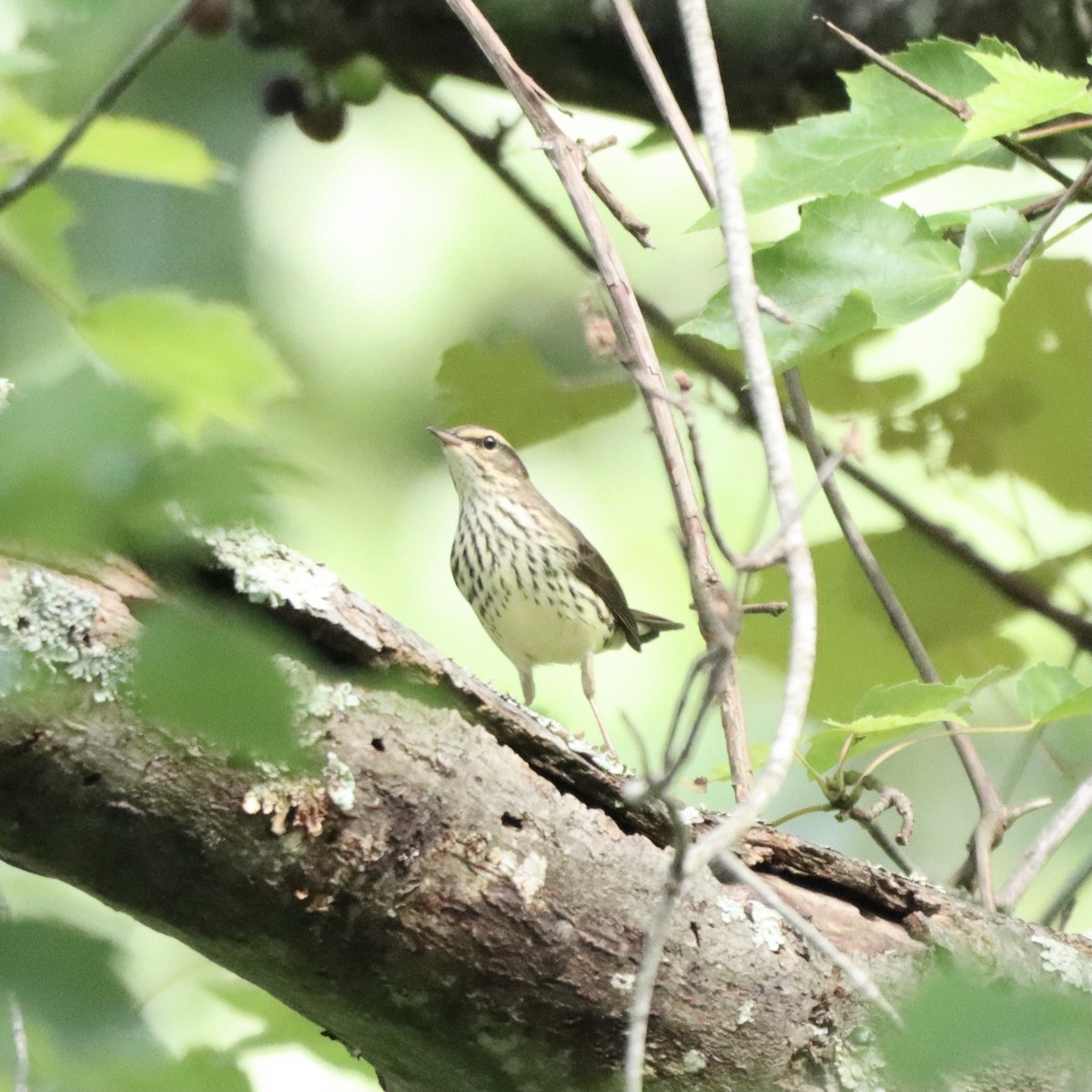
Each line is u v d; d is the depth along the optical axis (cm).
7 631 466
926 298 659
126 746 480
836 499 905
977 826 834
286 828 505
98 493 296
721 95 582
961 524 1238
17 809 483
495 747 560
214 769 491
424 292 1566
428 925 535
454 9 736
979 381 1013
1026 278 977
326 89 969
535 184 1536
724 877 612
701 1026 570
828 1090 579
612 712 1413
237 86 1409
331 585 538
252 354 602
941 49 686
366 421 1510
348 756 524
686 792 1187
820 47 925
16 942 507
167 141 646
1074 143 905
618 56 953
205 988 738
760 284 662
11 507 290
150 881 507
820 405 1028
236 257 1398
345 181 1539
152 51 644
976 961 618
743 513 1334
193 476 310
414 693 546
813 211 664
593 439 1491
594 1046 562
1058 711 707
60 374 308
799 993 582
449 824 537
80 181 1296
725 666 482
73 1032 511
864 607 1034
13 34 833
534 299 1575
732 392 999
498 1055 562
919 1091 572
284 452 331
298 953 532
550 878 550
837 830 1275
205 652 323
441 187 1628
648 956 420
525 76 727
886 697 712
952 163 731
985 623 1038
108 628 478
